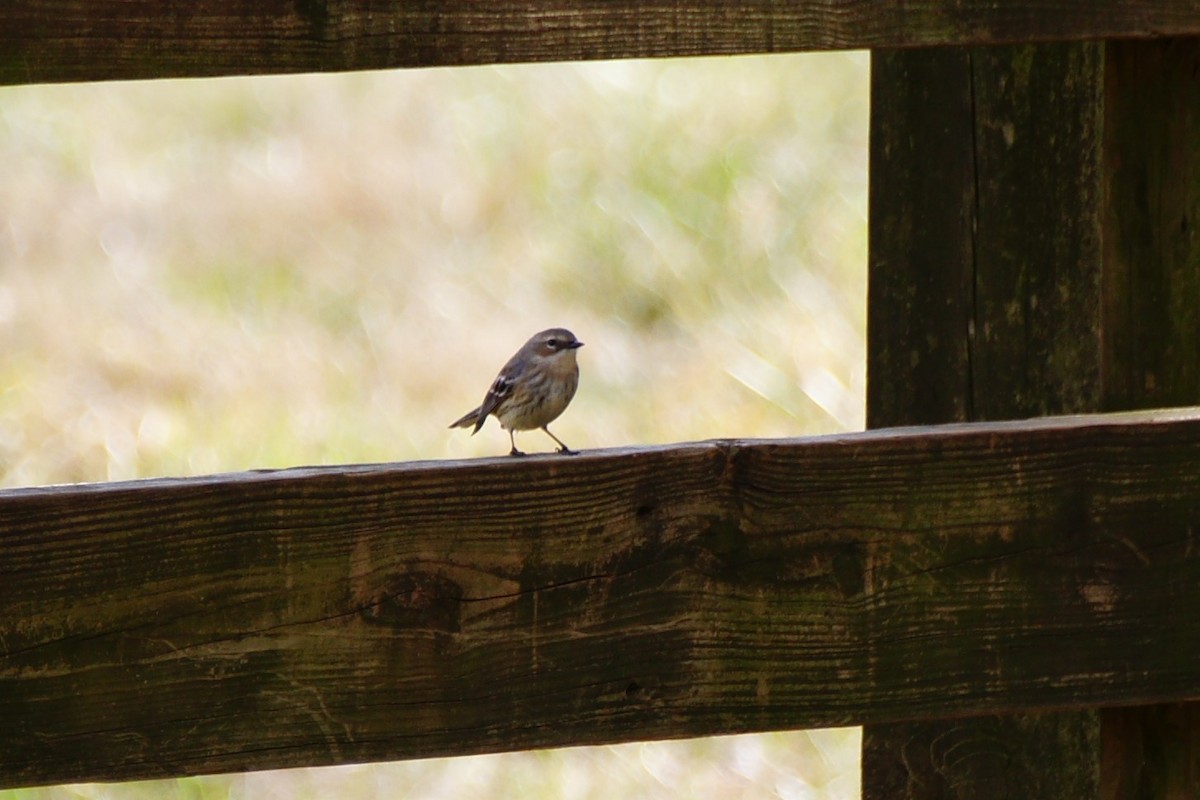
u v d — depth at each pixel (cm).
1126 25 737
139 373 2231
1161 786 809
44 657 608
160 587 616
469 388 2197
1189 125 812
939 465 682
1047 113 833
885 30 708
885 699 688
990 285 858
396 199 2883
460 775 1466
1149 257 825
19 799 1372
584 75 3231
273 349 2330
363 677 638
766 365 2172
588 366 2227
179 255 2697
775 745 1502
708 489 661
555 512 648
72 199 2970
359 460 1970
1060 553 697
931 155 867
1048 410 852
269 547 624
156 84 3556
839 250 2512
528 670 653
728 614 669
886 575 683
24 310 2453
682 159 2870
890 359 894
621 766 1471
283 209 2880
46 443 2011
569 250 2606
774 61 3244
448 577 641
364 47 644
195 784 1434
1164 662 711
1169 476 703
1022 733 862
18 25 606
